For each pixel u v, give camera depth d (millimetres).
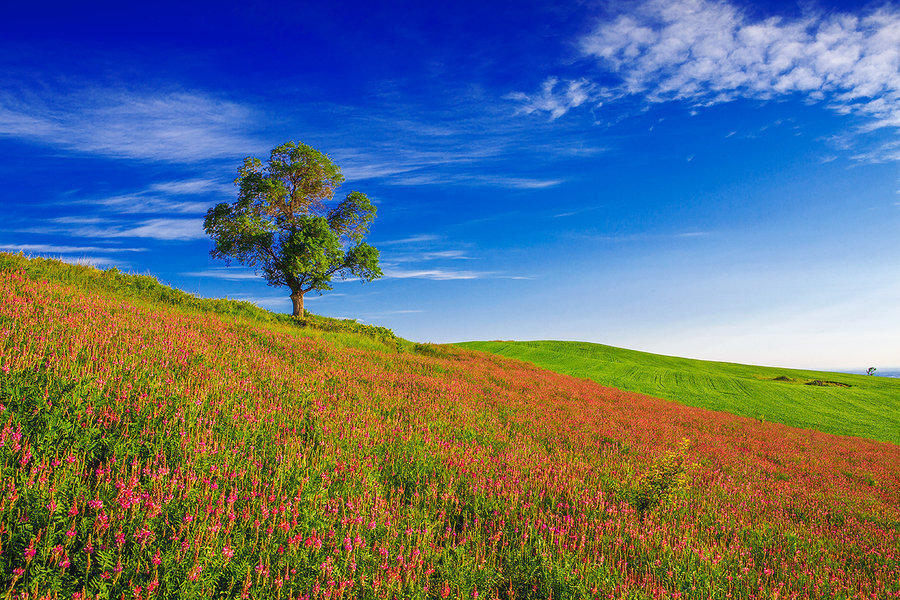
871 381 70812
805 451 18953
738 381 54594
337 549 4504
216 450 5723
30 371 6113
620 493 8219
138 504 4078
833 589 6109
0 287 11688
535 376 30578
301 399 9648
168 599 3391
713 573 5766
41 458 4543
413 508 5992
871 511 10648
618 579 5117
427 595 4297
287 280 34594
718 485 10547
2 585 3098
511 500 6941
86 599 3174
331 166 35562
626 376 55500
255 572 3920
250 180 33500
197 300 23000
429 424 10391
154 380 7551
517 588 4789
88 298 13922
